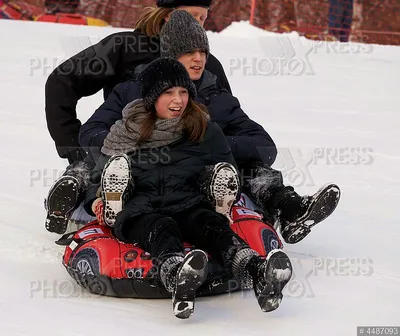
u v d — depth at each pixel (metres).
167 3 11.15
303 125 19.30
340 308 8.18
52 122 11.31
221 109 10.44
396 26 41.25
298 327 7.62
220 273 8.46
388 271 9.56
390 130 19.06
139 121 9.01
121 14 40.75
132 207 8.63
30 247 10.29
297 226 9.46
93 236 8.89
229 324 7.68
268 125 19.20
